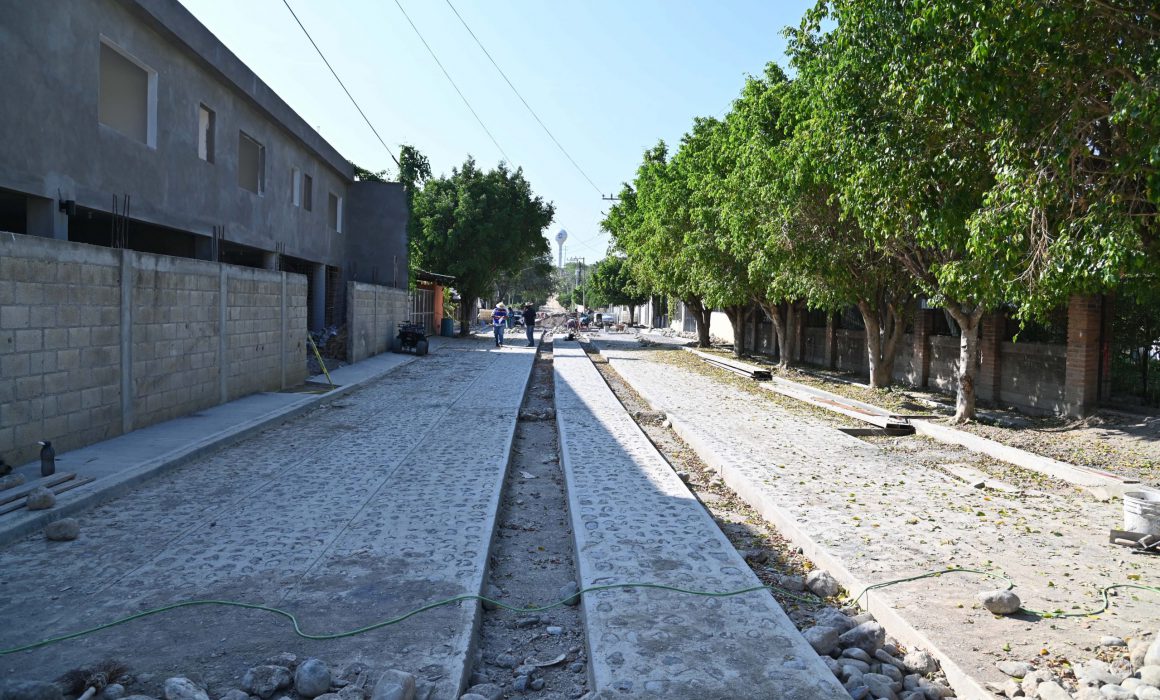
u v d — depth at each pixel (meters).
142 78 13.12
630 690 3.78
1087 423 12.57
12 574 5.43
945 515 7.40
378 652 4.30
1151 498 6.82
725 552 6.02
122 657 4.21
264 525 6.70
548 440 12.06
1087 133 7.30
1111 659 4.32
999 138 7.48
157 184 13.46
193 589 5.21
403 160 36.72
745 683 3.87
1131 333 13.52
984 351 16.16
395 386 17.97
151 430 10.46
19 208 12.58
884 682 4.05
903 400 16.47
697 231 23.58
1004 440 11.53
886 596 5.21
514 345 35.22
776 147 14.59
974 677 4.08
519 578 6.01
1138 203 7.42
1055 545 6.47
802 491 8.28
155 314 10.75
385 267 27.69
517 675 4.32
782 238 15.45
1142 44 6.73
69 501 6.91
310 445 10.51
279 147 19.66
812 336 27.19
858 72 9.64
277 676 3.94
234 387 13.68
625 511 7.21
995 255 8.09
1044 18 6.43
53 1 10.50
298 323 17.02
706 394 18.27
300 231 21.56
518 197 39.06
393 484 8.28
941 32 7.61
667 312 64.38
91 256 9.14
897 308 17.70
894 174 9.28
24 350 7.97
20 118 9.91
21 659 4.17
